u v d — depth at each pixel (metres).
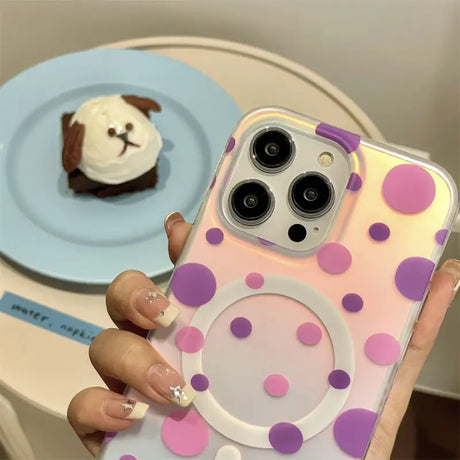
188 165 0.48
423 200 0.29
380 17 0.51
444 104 0.54
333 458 0.27
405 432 0.69
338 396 0.27
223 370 0.29
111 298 0.30
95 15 0.60
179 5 0.57
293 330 0.29
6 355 0.40
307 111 0.51
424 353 0.34
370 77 0.56
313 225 0.29
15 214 0.44
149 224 0.45
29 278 0.43
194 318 0.29
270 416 0.28
